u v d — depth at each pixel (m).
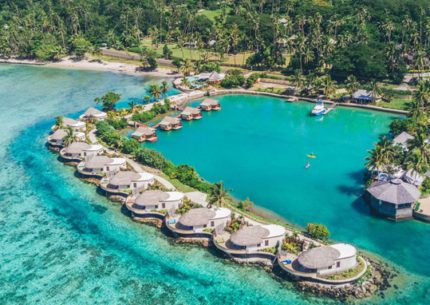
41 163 126.94
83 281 78.94
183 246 85.94
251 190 106.62
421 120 130.75
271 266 78.75
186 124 154.12
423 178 100.25
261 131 145.38
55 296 75.81
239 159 124.75
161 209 95.25
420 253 81.06
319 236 83.12
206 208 89.31
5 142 144.38
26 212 101.81
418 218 90.56
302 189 106.25
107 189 105.50
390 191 90.94
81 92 197.38
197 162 123.56
